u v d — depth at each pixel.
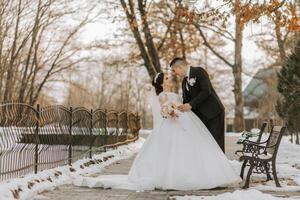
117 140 16.62
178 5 15.47
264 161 7.73
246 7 12.40
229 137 31.09
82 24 37.62
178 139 7.64
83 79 66.25
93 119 12.65
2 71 32.00
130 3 26.48
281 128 7.79
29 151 7.93
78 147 11.06
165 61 33.81
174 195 6.93
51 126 9.07
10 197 6.07
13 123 7.22
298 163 11.99
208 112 7.89
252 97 68.94
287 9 12.23
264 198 6.15
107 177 8.68
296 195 6.97
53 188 7.40
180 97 8.27
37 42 36.06
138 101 76.25
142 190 7.40
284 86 20.38
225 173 7.57
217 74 57.00
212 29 35.53
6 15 31.55
